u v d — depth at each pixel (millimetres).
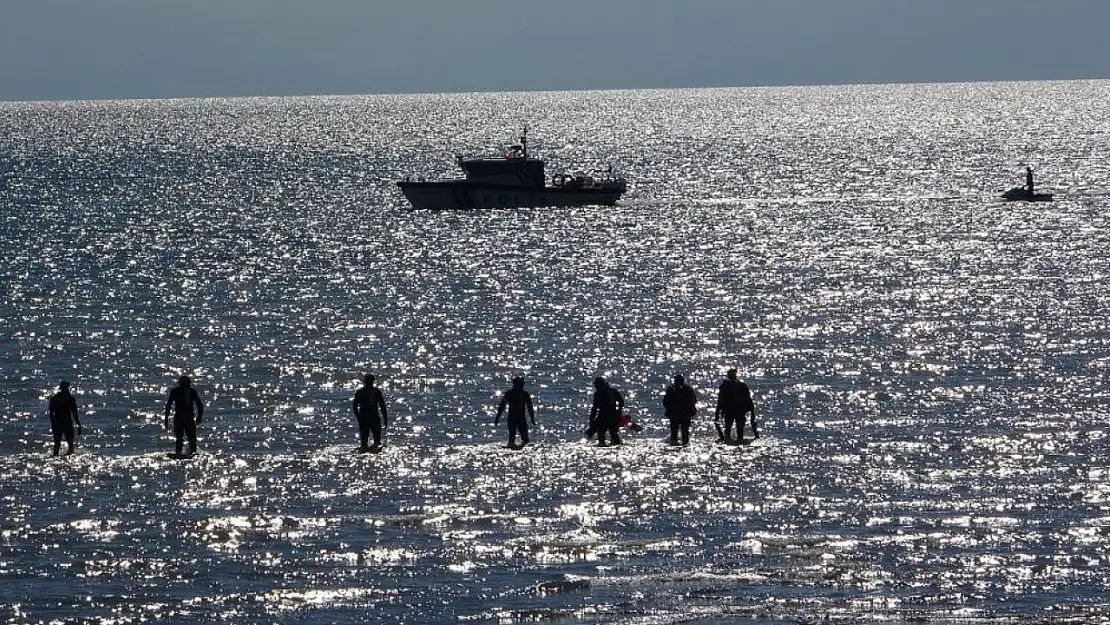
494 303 173625
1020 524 74812
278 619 62562
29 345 143875
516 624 61750
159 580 67438
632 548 71688
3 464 91125
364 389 94625
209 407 113125
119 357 136875
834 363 130750
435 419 107250
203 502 81000
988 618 61594
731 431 101375
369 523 76250
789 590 65375
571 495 82000
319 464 90500
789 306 168750
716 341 144250
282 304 173875
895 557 69688
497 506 79562
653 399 116250
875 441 96500
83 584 66875
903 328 150750
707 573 67688
